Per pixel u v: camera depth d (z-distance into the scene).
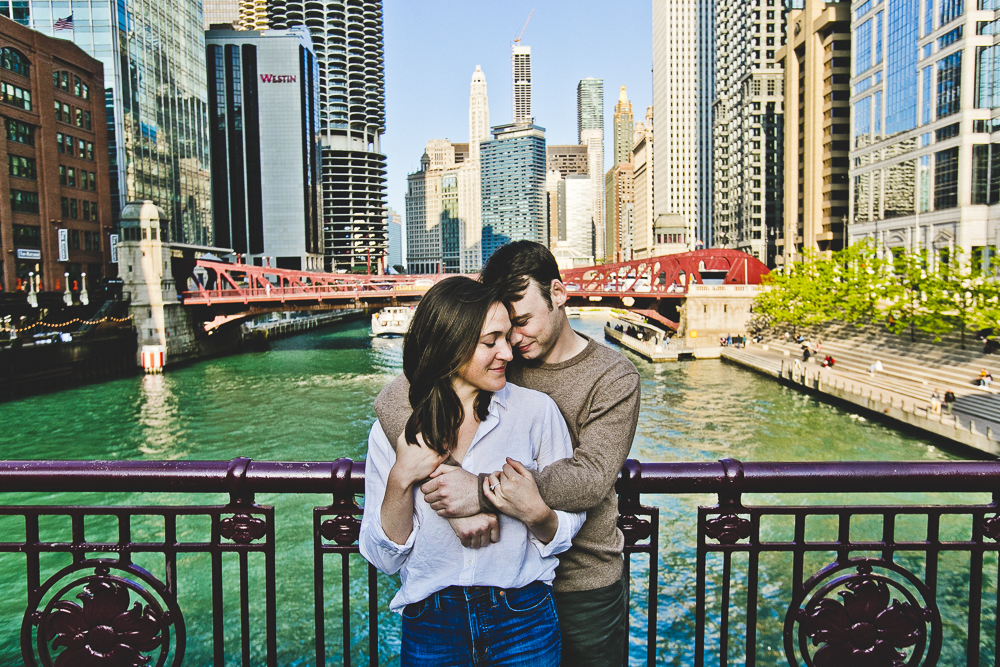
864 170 76.31
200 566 17.33
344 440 32.88
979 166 57.59
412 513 2.46
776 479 2.94
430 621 2.49
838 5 89.19
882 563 3.04
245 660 2.98
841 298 51.97
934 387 36.53
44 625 2.98
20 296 53.16
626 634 3.00
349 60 188.50
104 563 2.98
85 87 63.97
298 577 16.70
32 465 2.93
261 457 29.97
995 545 3.03
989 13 56.09
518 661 2.45
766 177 118.50
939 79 61.06
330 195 185.38
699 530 3.02
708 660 13.39
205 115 104.94
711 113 183.12
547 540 2.42
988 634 13.59
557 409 2.63
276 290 68.50
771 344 61.66
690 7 181.62
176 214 92.31
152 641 2.97
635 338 74.81
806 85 96.88
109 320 54.91
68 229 60.78
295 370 57.28
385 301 70.62
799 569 3.03
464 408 2.46
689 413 37.34
